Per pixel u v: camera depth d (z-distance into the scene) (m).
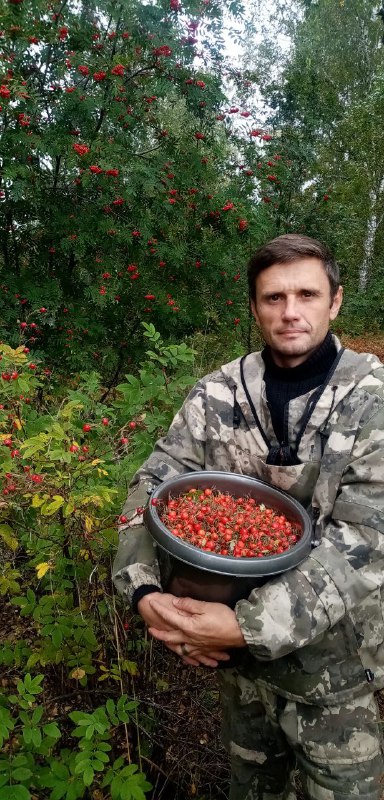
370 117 12.84
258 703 1.41
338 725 1.26
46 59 4.19
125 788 1.24
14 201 3.93
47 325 4.31
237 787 1.53
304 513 1.25
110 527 1.58
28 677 1.34
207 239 5.03
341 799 1.26
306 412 1.27
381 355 10.73
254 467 1.38
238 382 1.38
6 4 3.64
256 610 1.08
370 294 13.45
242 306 5.34
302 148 6.79
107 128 4.45
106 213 4.38
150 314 4.74
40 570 1.47
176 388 2.08
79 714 1.33
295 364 1.29
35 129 4.08
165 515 1.29
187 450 1.45
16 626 2.04
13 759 1.28
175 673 1.91
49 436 1.51
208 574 1.12
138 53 4.36
